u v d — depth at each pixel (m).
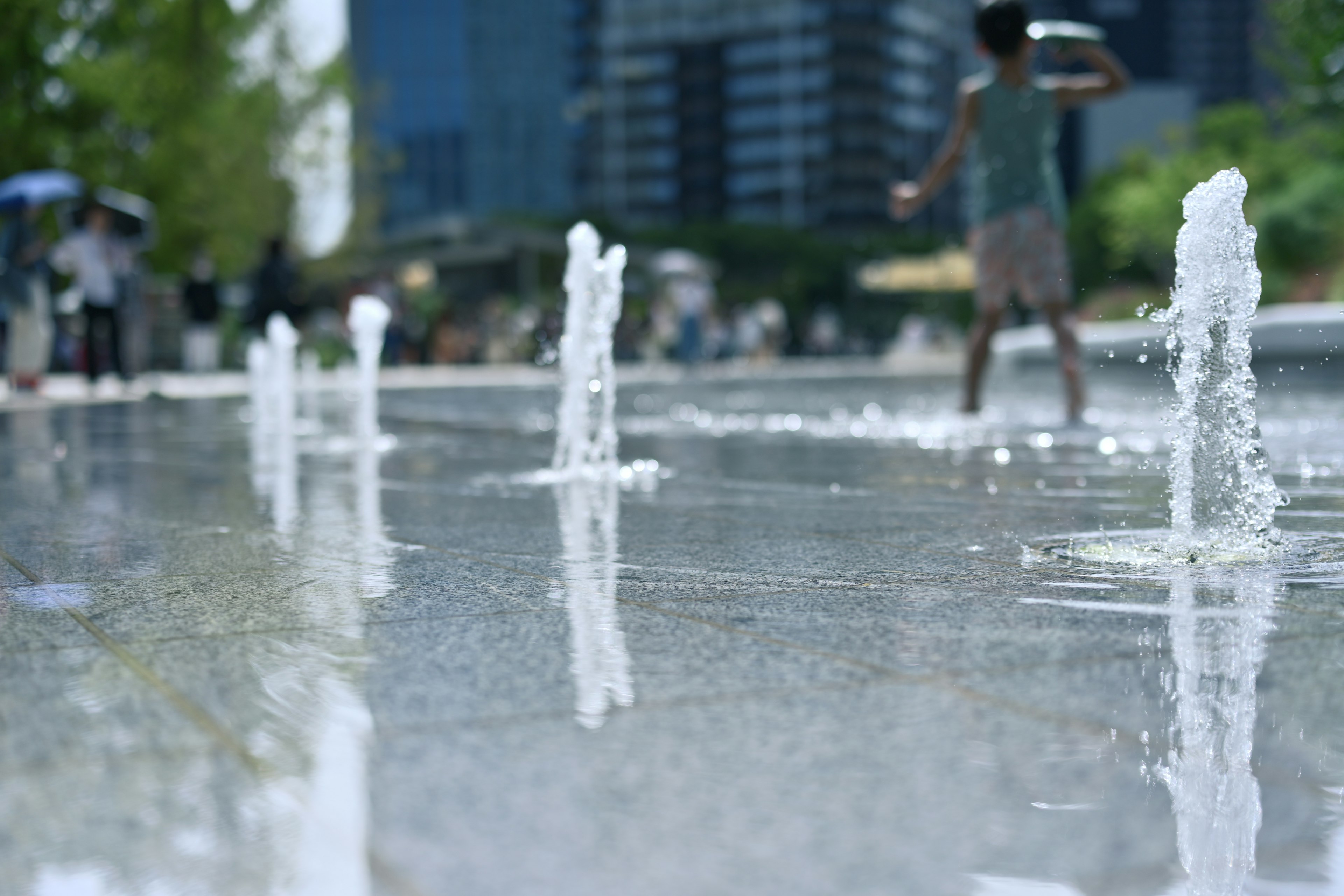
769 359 36.78
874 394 16.06
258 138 35.06
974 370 9.62
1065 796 1.65
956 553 3.59
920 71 153.25
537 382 22.47
